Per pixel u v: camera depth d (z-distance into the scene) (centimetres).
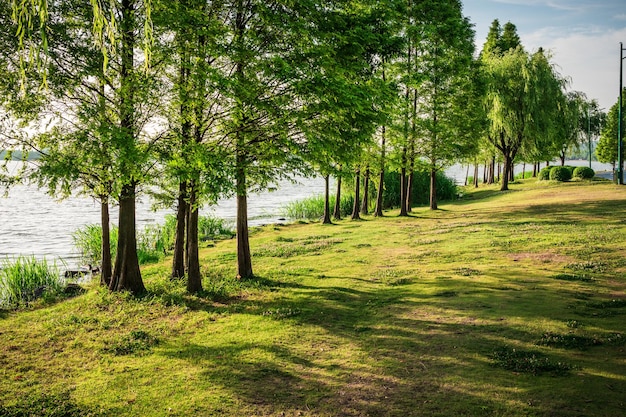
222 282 1571
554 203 3041
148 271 1859
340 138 1399
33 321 1216
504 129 4169
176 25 1153
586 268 1376
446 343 888
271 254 2092
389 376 766
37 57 530
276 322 1111
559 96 4356
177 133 1338
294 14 1371
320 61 1295
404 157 3281
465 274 1434
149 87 1208
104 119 1184
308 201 4412
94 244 2541
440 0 3155
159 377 816
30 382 811
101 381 808
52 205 5912
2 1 1057
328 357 870
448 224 2694
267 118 1416
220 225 3281
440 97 3156
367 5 1816
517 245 1838
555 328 912
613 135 7494
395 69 2988
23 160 1245
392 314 1109
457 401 663
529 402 642
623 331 871
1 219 4372
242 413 667
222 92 1197
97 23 562
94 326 1145
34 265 1855
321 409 668
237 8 1362
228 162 1347
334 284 1473
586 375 709
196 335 1051
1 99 1191
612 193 3158
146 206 5419
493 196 4138
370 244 2230
